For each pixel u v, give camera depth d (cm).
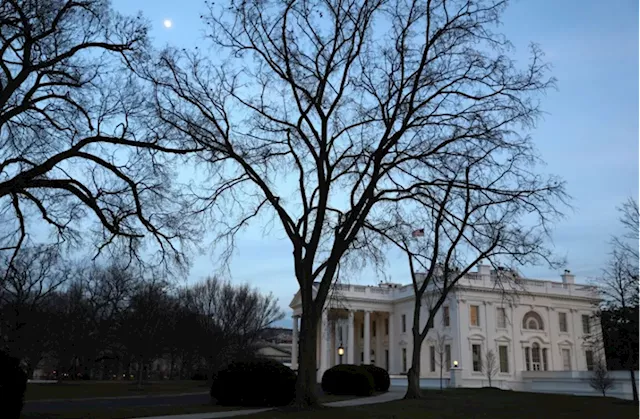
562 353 6556
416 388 2781
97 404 2516
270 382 2328
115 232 2011
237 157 2080
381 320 7775
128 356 5028
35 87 1956
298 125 2156
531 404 2378
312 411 1844
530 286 6631
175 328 5172
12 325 4191
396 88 2111
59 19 1991
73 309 5366
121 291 5259
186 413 2011
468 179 2203
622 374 4378
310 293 2025
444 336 5997
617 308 3650
